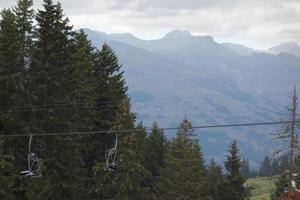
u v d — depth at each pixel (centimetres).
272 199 6309
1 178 4394
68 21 5328
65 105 5212
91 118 6003
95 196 6309
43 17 5172
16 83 4747
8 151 4681
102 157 6312
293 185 4856
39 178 4812
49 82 5078
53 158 5059
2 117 4659
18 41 4875
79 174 5988
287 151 4869
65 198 5397
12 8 4997
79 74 5681
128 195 6300
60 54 5188
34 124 4891
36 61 4938
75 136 5459
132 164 6088
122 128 6062
